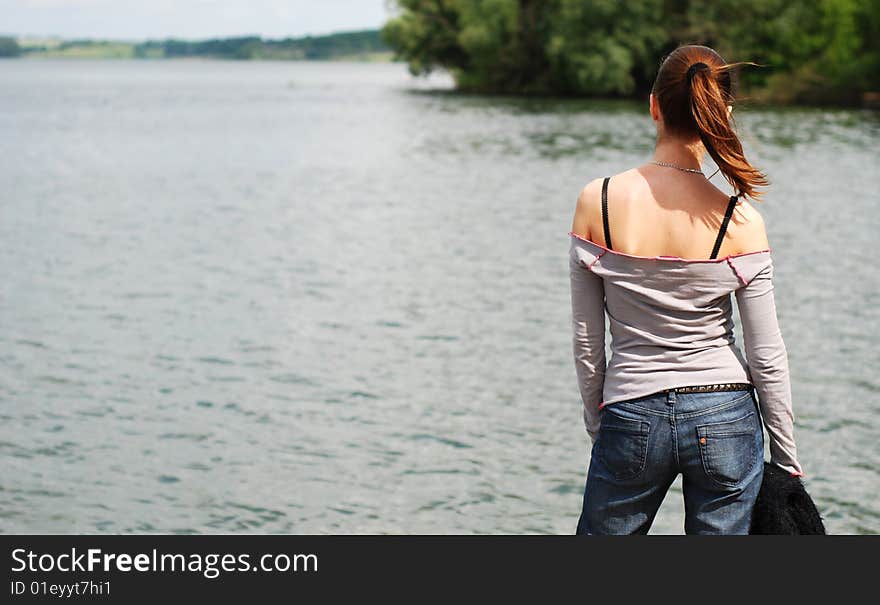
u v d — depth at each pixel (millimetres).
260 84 119000
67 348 11031
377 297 13766
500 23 76062
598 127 50156
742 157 3162
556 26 72625
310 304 13336
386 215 22422
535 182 29125
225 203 24625
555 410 8828
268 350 10930
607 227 3248
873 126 48031
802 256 16422
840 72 64062
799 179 27688
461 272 15586
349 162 35250
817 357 10422
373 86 112000
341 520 6484
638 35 69375
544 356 10695
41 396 9258
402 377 9883
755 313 3188
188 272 15641
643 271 3195
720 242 3176
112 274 15461
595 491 3338
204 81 131250
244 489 7031
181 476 7297
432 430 8289
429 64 87562
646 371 3191
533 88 78875
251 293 14078
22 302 13445
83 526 6395
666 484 3266
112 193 26656
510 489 7016
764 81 67875
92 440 8078
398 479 7227
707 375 3164
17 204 24234
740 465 3168
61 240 18844
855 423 8328
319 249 17797
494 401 9086
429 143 42562
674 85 3266
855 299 13242
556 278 15117
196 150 40062
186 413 8789
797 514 3211
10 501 6793
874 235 18594
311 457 7688
